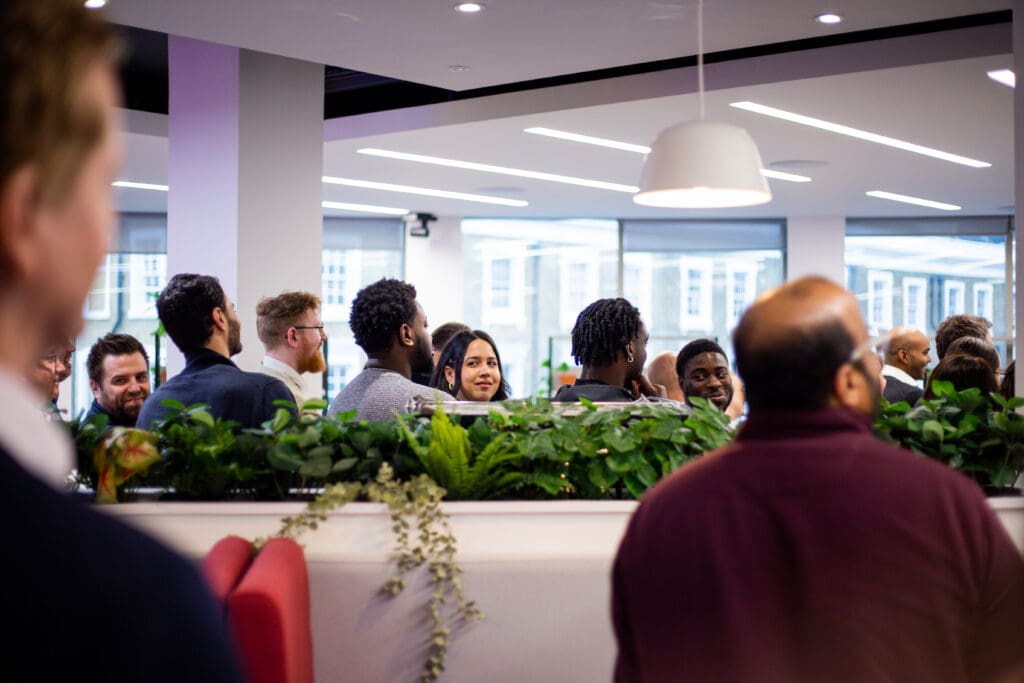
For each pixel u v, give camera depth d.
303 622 2.25
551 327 13.58
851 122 7.72
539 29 4.93
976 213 12.62
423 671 2.45
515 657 2.47
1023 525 2.66
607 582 2.49
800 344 1.35
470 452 2.67
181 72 6.12
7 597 0.43
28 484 0.45
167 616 0.46
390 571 2.45
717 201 3.49
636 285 13.55
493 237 13.55
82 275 0.51
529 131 8.23
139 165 9.66
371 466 2.70
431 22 4.82
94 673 0.44
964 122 7.68
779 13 4.66
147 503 2.55
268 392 3.10
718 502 1.33
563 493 2.75
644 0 4.49
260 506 2.55
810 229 13.16
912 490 1.27
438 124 7.16
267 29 4.94
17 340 0.50
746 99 7.05
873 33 5.09
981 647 1.28
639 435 2.71
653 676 1.34
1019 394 3.90
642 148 8.77
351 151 9.14
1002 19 4.80
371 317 3.51
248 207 5.91
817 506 1.28
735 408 4.53
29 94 0.47
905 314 13.17
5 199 0.47
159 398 3.13
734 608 1.29
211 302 3.21
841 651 1.24
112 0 4.49
